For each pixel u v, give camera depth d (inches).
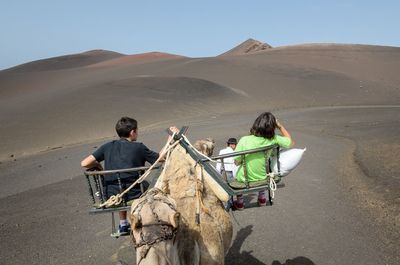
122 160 220.8
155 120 1401.3
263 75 2485.2
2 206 471.2
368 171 528.4
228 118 1403.8
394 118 1167.6
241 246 319.9
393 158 576.4
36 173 661.9
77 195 495.5
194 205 175.6
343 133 926.4
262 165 223.5
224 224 188.9
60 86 2223.2
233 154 202.2
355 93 2183.8
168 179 184.7
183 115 1503.4
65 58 4682.6
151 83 1990.7
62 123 1284.4
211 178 195.8
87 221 398.0
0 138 1113.4
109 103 1583.4
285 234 339.6
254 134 227.9
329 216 377.7
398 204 385.1
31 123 1286.9
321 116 1360.7
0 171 713.6
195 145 213.3
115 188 219.9
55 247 338.3
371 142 754.2
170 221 138.5
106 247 331.9
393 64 3159.5
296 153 222.2
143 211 141.0
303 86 2265.0
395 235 323.9
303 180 513.0
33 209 449.7
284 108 1750.7
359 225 351.6
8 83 2603.3
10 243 351.3
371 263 283.4
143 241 134.6
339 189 466.6
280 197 442.0
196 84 2032.5
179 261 151.1
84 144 1007.6
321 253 302.2
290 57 3307.1
